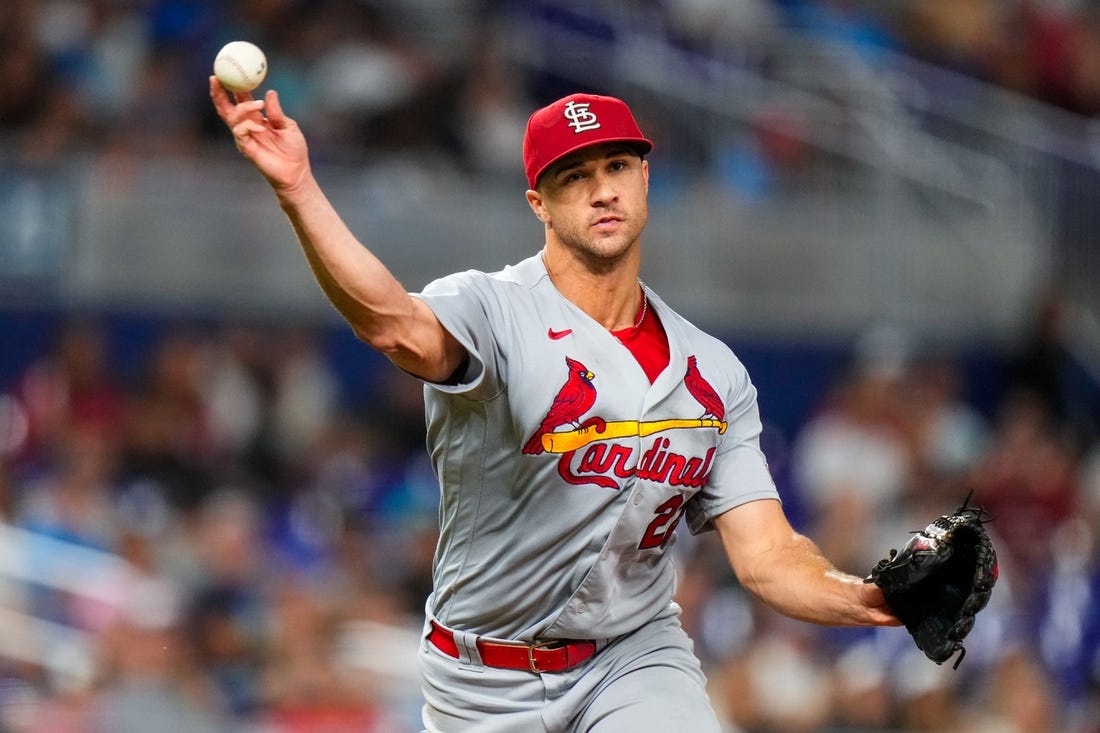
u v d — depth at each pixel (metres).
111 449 35.75
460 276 12.76
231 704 26.53
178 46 42.22
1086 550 36.59
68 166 39.59
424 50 44.78
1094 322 45.72
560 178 12.83
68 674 26.47
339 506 35.34
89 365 36.72
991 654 31.72
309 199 11.37
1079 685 32.31
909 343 44.75
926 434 41.12
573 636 13.48
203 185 40.44
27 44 40.97
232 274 40.38
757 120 46.50
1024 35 51.19
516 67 46.06
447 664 13.79
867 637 30.80
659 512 13.21
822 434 39.62
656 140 46.03
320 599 28.91
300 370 39.31
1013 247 45.81
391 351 11.80
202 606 27.92
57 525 30.78
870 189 46.12
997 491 39.47
